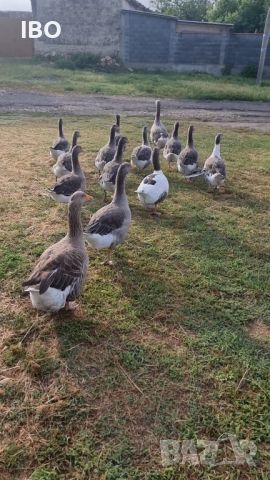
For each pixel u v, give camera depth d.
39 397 1.61
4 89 8.25
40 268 1.82
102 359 1.81
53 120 6.30
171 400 1.64
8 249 2.56
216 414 1.60
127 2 12.35
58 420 1.53
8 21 11.77
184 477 1.37
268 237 3.02
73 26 11.59
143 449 1.45
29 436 1.46
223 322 2.10
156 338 1.96
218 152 3.95
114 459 1.41
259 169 4.50
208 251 2.77
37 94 8.06
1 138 5.08
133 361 1.80
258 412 1.61
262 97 9.20
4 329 1.94
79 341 1.89
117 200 2.47
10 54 12.09
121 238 2.44
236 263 2.64
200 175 4.09
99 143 5.03
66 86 8.77
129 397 1.64
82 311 2.08
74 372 1.73
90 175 3.99
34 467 1.38
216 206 3.51
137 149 4.11
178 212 3.33
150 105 7.92
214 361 1.84
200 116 7.37
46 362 1.77
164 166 4.45
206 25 11.45
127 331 1.98
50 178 3.81
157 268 2.52
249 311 2.20
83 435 1.48
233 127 6.65
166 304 2.20
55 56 11.92
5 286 2.22
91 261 2.54
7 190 3.47
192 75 11.45
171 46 11.59
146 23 11.27
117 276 2.40
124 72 11.26
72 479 1.34
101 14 11.32
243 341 1.98
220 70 12.04
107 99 8.12
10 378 1.69
